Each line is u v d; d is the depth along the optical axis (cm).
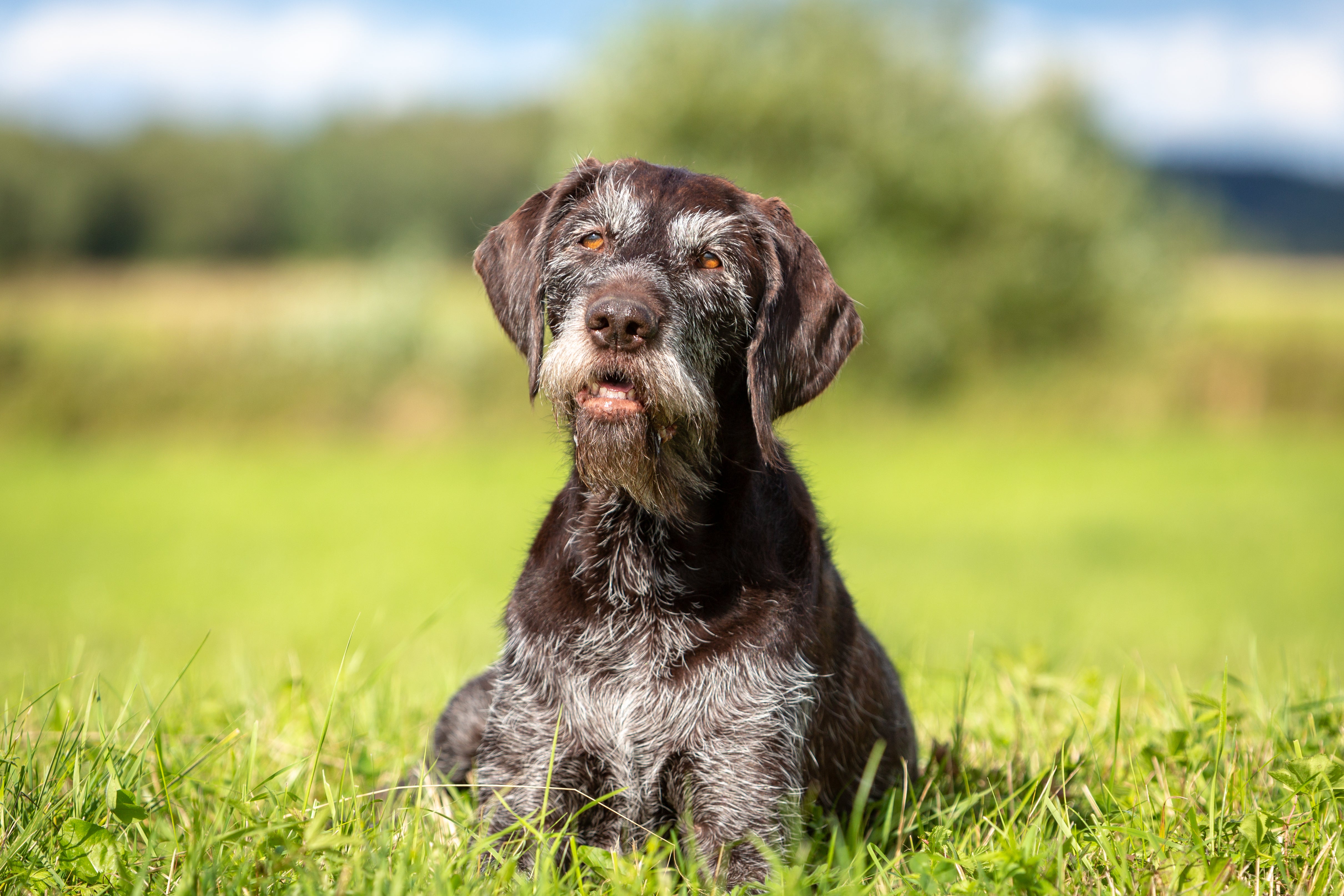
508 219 379
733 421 347
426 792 347
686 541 329
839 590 366
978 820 336
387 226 6203
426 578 1374
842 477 2497
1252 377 3669
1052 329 3098
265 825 285
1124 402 3397
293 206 6206
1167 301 3275
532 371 353
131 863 281
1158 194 3616
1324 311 4462
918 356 2838
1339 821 303
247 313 3834
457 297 3781
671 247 340
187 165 6194
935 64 2920
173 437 3338
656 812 334
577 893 283
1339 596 1336
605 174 362
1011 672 466
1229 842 300
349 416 3403
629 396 327
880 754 318
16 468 2786
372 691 457
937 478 2506
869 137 2714
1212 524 2020
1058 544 1786
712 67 2688
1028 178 2889
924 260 2783
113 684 538
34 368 3400
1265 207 9319
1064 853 298
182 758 360
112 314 4034
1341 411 3641
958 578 1422
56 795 306
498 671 351
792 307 351
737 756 324
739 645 328
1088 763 354
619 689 330
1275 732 375
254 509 2159
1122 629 1036
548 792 317
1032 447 3020
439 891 259
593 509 338
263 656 755
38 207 5841
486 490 2402
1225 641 951
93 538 1825
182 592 1305
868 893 279
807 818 338
